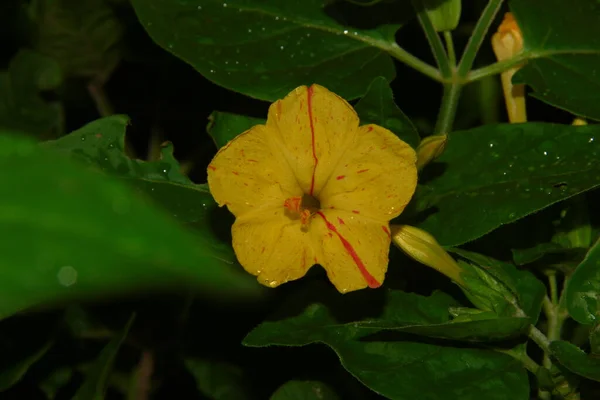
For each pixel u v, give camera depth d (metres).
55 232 0.09
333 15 0.38
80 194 0.10
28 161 0.10
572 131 0.36
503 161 0.36
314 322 0.36
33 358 0.39
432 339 0.36
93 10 0.42
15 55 0.43
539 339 0.36
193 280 0.10
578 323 0.37
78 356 0.41
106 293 0.10
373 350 0.36
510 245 0.37
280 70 0.38
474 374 0.36
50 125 0.43
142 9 0.38
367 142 0.34
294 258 0.34
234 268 0.36
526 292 0.36
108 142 0.37
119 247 0.10
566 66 0.38
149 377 0.41
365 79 0.38
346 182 0.34
